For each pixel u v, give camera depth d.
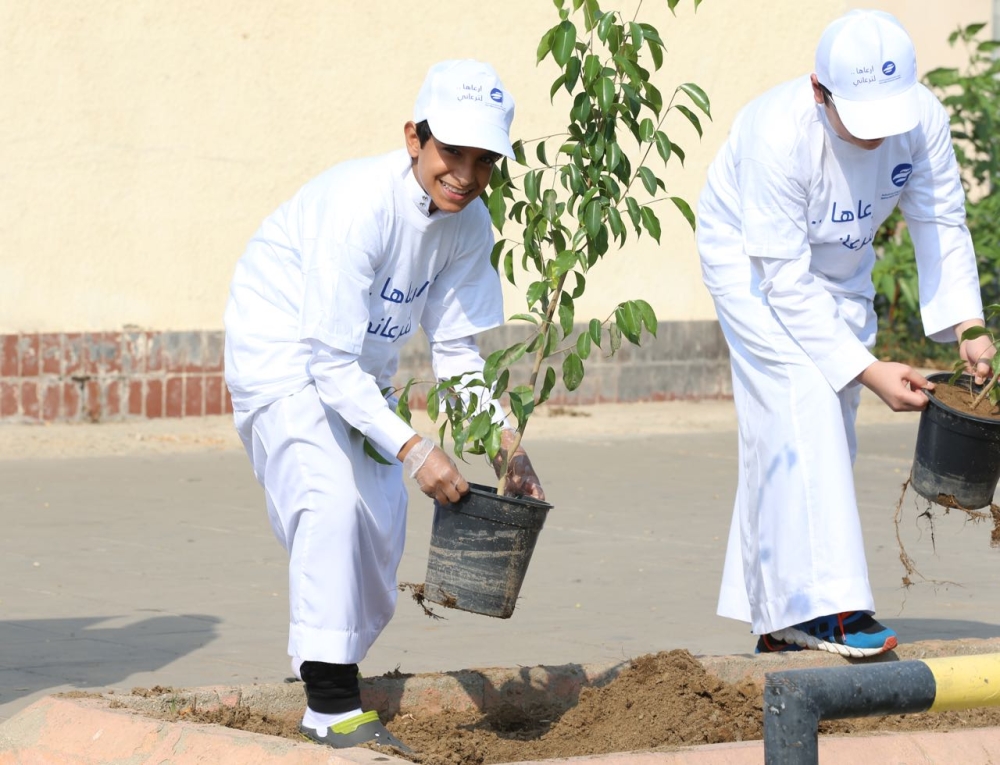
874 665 2.75
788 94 5.41
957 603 7.44
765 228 5.37
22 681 5.78
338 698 4.52
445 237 4.67
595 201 4.73
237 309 4.68
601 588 7.70
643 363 15.58
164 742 4.23
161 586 7.58
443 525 4.51
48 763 4.38
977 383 5.48
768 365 5.52
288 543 4.65
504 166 4.88
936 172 5.66
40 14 12.70
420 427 13.70
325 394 4.43
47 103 12.80
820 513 5.36
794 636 5.51
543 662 6.18
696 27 15.68
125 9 13.03
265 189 13.76
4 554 8.26
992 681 2.79
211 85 13.45
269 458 4.57
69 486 10.41
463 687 5.06
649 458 12.19
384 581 4.72
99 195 13.06
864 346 5.57
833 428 5.39
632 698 4.93
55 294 12.94
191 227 13.48
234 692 4.77
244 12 13.52
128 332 13.16
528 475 4.76
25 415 12.80
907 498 10.56
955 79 16.97
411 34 14.26
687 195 15.77
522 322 14.58
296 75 13.79
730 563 5.75
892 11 19.83
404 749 4.40
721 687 4.97
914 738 4.44
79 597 7.31
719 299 5.68
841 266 5.62
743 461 5.66
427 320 4.89
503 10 14.67
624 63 4.85
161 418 13.33
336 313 4.36
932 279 5.75
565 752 4.62
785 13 16.12
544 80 14.86
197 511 9.65
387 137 14.23
